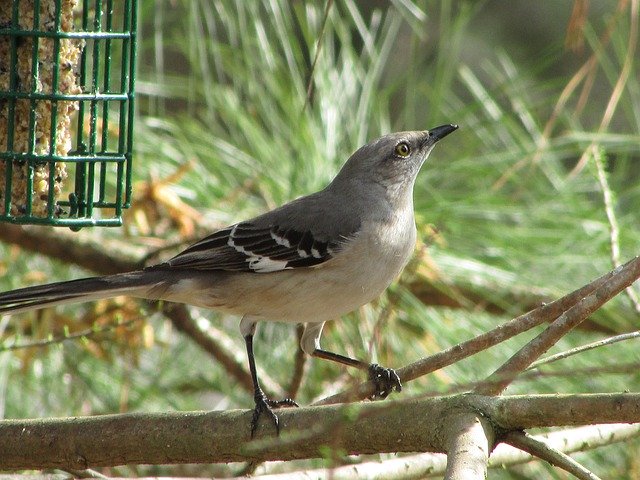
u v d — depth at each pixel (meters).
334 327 10.09
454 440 6.03
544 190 11.41
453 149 11.71
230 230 9.31
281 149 11.41
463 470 5.72
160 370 11.41
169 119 11.66
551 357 6.59
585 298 6.63
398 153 9.59
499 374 6.22
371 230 9.18
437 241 10.27
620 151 11.45
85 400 11.00
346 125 11.48
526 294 10.63
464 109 11.82
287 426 6.80
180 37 11.81
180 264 9.17
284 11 11.45
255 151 11.41
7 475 7.48
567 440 7.17
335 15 11.92
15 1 8.80
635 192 11.45
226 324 11.78
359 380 6.49
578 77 9.95
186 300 9.31
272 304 9.16
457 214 10.91
